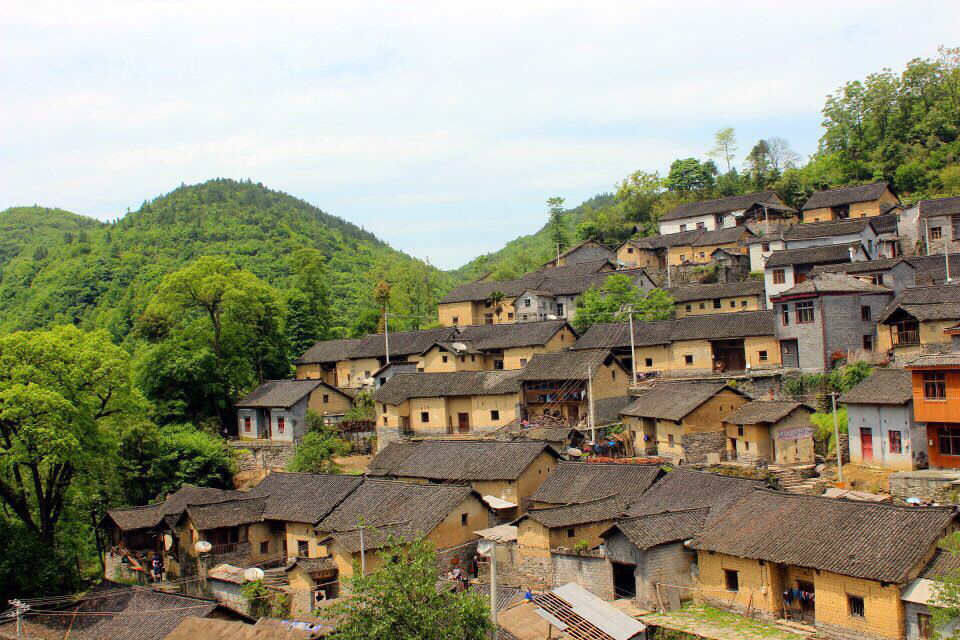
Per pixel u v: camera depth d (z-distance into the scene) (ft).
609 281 271.69
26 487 174.19
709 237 315.78
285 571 152.05
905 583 94.38
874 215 300.81
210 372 255.70
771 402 169.37
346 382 280.31
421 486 159.63
